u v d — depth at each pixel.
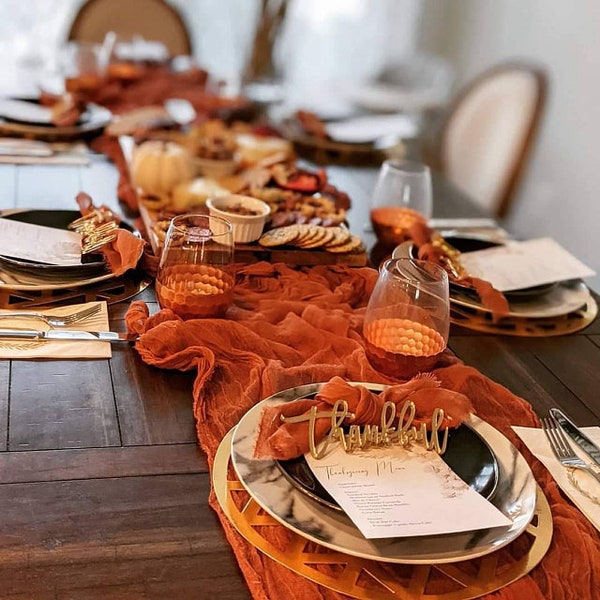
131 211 1.33
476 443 0.77
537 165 2.80
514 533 0.65
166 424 0.80
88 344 0.91
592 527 0.72
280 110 2.05
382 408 0.76
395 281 0.91
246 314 0.99
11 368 0.85
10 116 1.63
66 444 0.75
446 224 1.49
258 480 0.68
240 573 0.63
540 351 1.06
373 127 1.99
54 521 0.66
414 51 3.37
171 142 1.54
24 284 0.99
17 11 2.72
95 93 1.90
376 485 0.69
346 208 1.42
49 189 1.38
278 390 0.85
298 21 3.20
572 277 1.18
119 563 0.63
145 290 1.05
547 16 2.76
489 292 1.09
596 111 2.49
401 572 0.64
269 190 1.37
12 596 0.59
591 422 0.91
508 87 2.16
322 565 0.64
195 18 2.99
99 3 2.54
